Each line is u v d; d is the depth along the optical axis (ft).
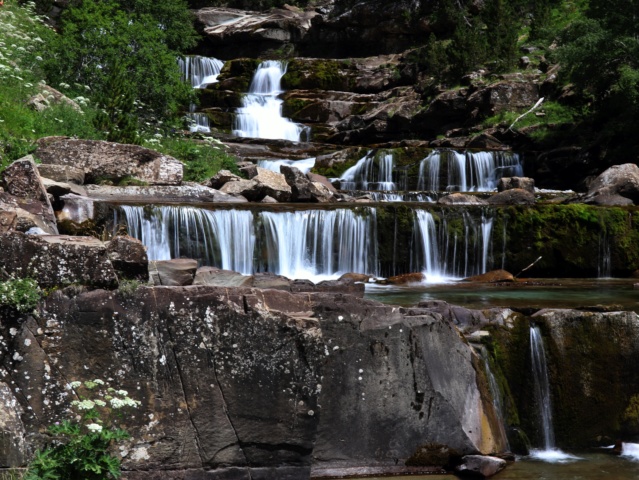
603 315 30.32
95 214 41.70
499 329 29.43
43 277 23.08
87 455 20.97
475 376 27.50
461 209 50.98
